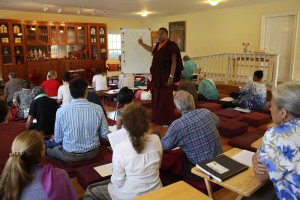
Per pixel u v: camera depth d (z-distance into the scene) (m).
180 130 2.25
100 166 2.55
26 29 8.63
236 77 7.54
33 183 1.24
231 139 3.68
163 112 4.62
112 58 10.50
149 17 10.91
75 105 2.62
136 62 5.30
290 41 7.23
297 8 6.92
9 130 2.18
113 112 5.44
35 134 1.31
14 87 5.33
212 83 6.07
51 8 8.18
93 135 2.73
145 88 6.61
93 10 8.73
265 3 7.53
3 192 1.19
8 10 8.48
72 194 1.39
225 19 8.59
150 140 1.72
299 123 1.23
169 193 1.39
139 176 1.67
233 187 1.41
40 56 8.99
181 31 10.12
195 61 8.78
